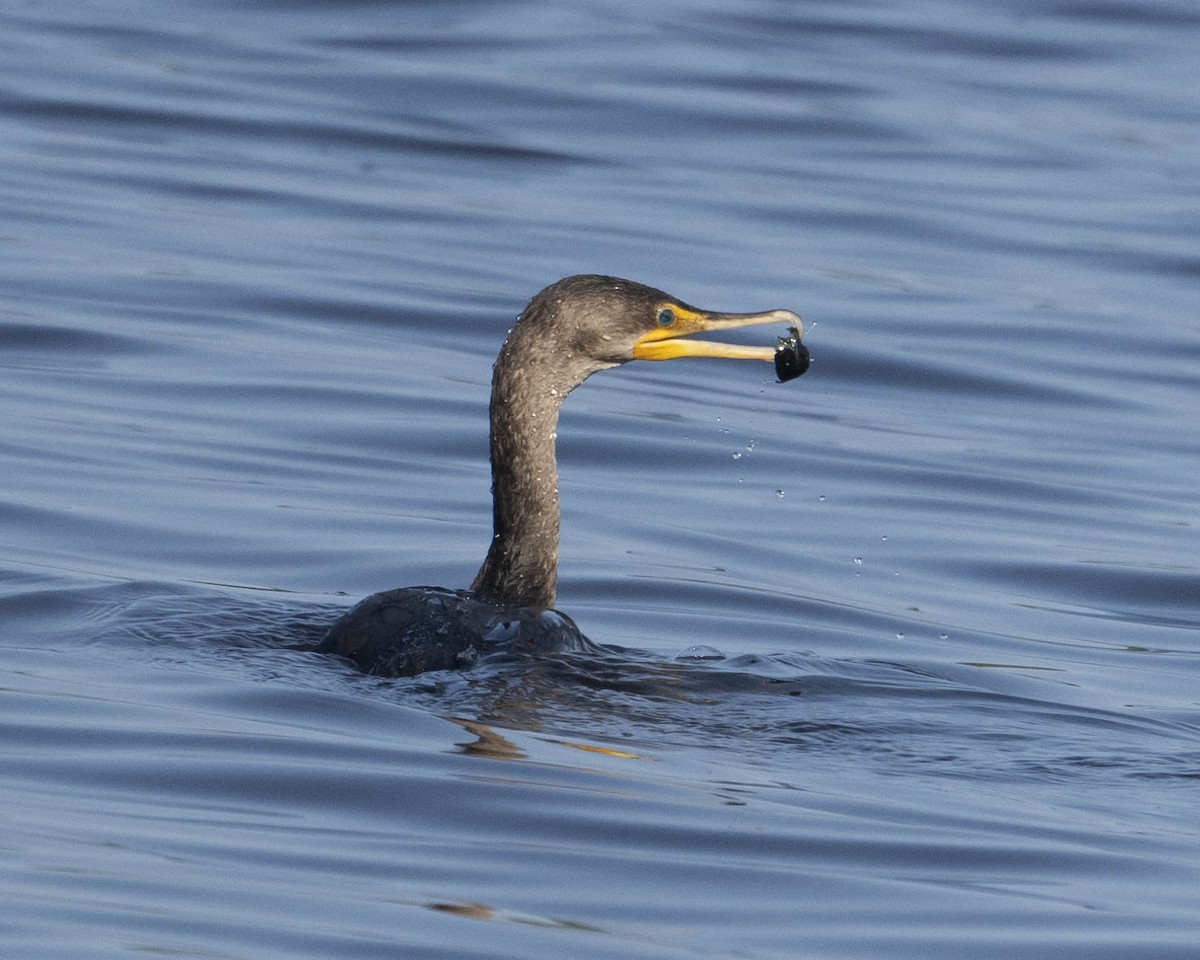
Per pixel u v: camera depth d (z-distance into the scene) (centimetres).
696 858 799
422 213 2244
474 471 1548
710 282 2044
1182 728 1037
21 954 672
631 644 1174
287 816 820
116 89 2619
